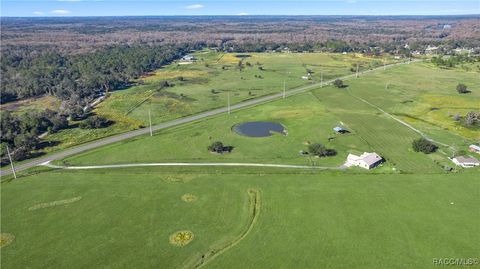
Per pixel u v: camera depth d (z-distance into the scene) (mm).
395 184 101938
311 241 78812
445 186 100500
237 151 127438
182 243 78875
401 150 126375
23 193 99688
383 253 74875
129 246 78125
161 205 93375
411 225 83625
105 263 73312
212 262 73312
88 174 110875
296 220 86188
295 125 153375
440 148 127312
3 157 122438
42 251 76812
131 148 130750
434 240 78562
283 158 121375
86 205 93562
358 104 184250
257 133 145250
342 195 96562
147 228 84125
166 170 113000
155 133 146750
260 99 197500
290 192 98625
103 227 84562
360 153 124312
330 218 86625
